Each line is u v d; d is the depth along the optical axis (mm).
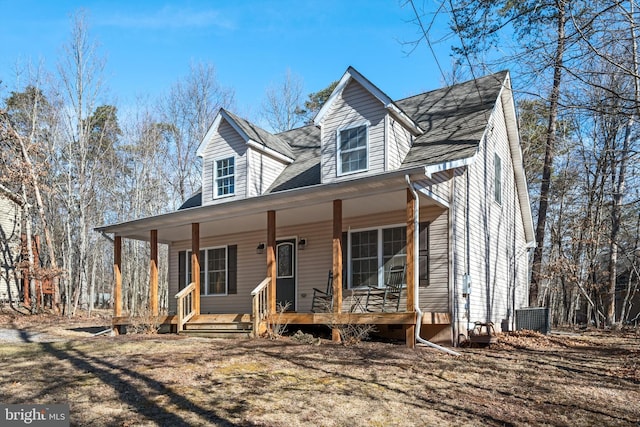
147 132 29531
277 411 5426
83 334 13281
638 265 19984
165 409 5449
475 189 12172
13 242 22219
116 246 13984
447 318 10297
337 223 10070
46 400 5746
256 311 10625
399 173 8883
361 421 5184
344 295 12008
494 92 13047
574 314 26406
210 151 14758
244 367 7344
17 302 21859
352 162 11797
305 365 7535
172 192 30750
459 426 5102
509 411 5645
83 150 24375
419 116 13469
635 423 5363
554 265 18938
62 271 20656
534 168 23766
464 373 7352
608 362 8664
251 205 11133
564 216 24219
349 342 9656
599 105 7406
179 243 16469
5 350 8867
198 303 12234
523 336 12438
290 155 14961
